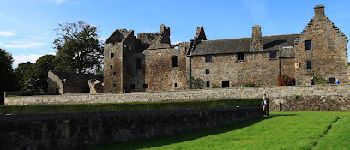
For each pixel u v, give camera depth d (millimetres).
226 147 17516
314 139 19125
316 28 65312
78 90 93375
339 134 20672
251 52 70188
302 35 66188
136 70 82688
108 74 84250
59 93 90312
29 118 16062
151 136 22719
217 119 29875
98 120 19391
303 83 65375
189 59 74938
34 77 113812
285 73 67438
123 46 82938
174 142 20266
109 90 83812
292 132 22422
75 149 18078
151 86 80812
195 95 60812
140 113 22062
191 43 76500
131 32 85875
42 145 16547
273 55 68750
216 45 74562
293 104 53281
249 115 35406
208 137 21609
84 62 108750
